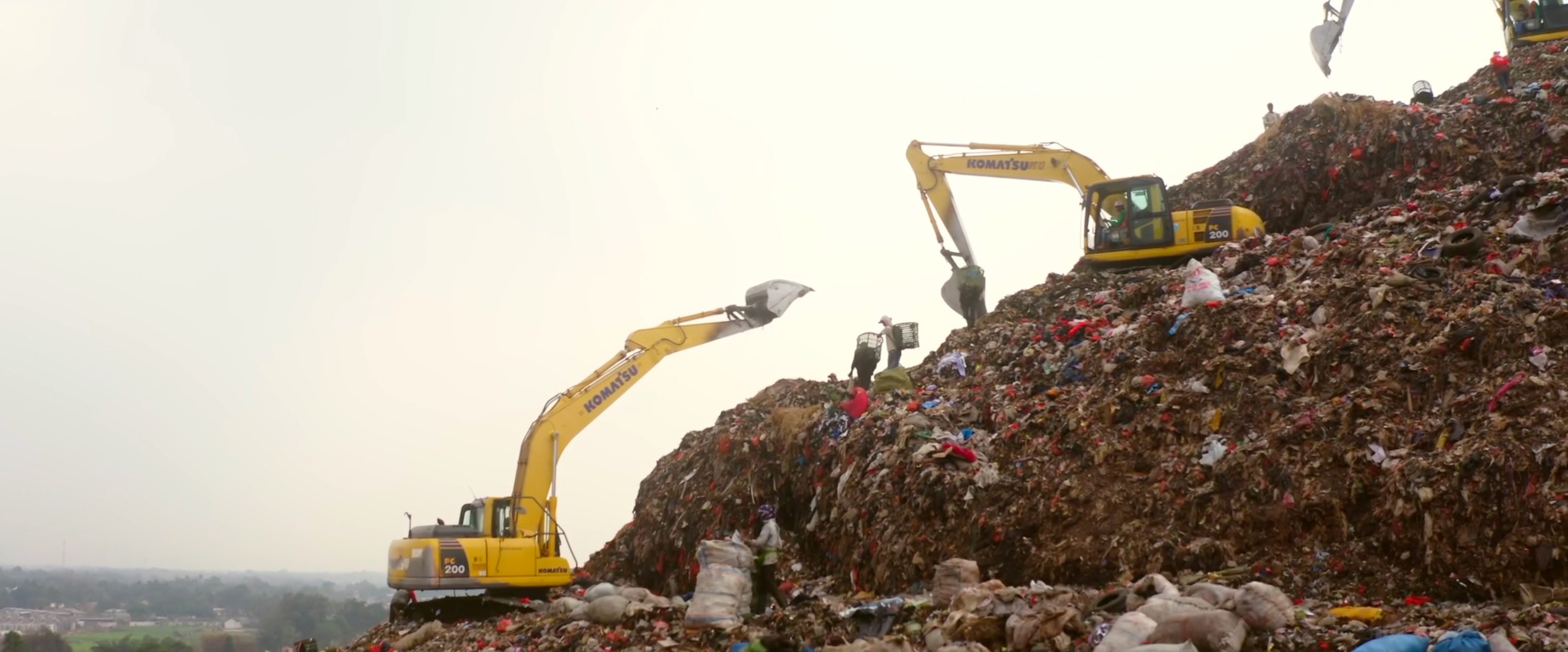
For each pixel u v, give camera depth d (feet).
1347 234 60.44
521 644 49.37
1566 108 71.51
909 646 34.71
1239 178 85.92
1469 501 37.29
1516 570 35.45
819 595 53.36
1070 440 50.55
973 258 88.28
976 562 47.44
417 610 64.75
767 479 68.49
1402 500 38.96
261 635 182.60
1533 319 43.34
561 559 63.21
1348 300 50.60
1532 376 40.42
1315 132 81.51
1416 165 74.08
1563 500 35.45
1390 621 33.37
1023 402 57.31
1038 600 37.04
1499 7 91.86
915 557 49.85
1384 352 45.96
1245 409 47.19
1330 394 46.21
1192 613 30.86
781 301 77.15
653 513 75.46
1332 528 40.78
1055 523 47.03
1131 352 54.80
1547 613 30.71
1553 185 53.78
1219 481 44.34
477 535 63.67
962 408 60.70
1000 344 70.95
